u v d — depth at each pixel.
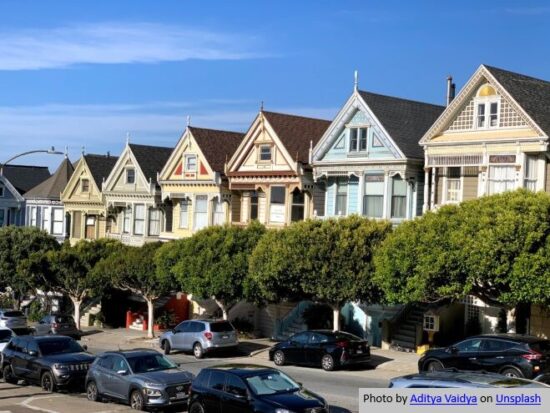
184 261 40.03
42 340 29.30
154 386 23.02
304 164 43.12
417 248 28.67
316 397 19.03
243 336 44.12
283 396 18.80
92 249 50.97
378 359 33.62
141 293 46.22
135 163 54.56
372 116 39.34
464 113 35.91
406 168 38.00
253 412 18.61
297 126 46.69
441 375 17.67
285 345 32.69
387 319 37.53
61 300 58.00
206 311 48.47
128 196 55.12
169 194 51.50
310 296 36.03
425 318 35.97
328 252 33.19
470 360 25.50
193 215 50.12
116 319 53.38
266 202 45.31
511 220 26.41
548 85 37.31
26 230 55.53
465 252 27.11
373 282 32.06
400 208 38.84
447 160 36.19
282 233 35.38
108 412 22.78
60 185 65.62
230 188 47.41
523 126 33.66
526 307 33.84
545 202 26.72
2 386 29.03
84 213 60.22
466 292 27.64
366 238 33.06
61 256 49.81
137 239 54.56
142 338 45.38
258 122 45.72
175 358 36.09
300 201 44.03
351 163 40.28
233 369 20.16
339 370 31.25
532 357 24.11
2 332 35.75
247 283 37.62
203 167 49.19
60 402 24.91
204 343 35.72
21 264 50.81
